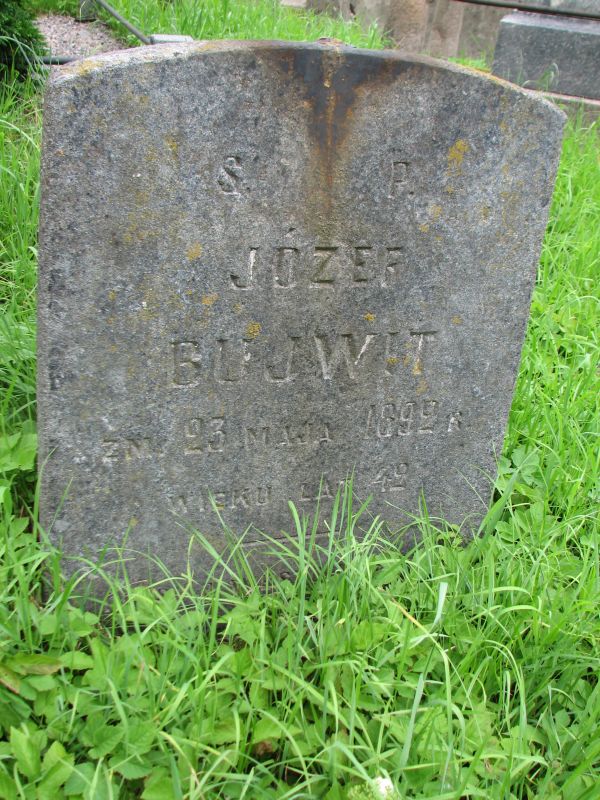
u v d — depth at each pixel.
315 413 0.82
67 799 0.62
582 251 1.40
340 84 0.69
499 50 2.14
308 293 0.76
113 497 0.78
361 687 0.72
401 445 0.88
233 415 0.79
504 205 0.79
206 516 0.83
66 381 0.72
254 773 0.67
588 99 2.07
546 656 0.76
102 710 0.68
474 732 0.70
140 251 0.69
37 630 0.71
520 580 0.84
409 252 0.78
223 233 0.71
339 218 0.74
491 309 0.84
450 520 0.95
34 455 0.85
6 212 1.17
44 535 0.75
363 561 0.80
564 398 1.07
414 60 0.70
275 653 0.74
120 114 0.64
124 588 0.82
